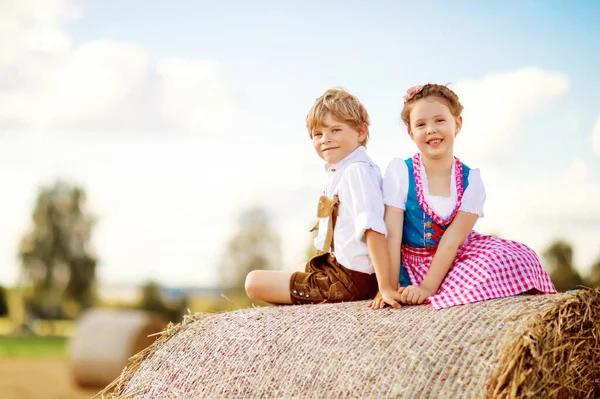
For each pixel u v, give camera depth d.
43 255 39.28
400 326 3.40
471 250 4.01
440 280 3.84
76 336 11.62
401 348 3.24
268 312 3.95
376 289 4.34
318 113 4.43
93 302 39.91
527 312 3.24
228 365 3.67
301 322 3.71
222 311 4.27
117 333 11.41
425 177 4.16
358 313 3.67
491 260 3.76
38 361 15.80
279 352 3.56
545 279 3.97
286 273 4.38
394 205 4.14
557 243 13.65
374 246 4.00
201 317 4.20
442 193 4.12
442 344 3.19
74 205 41.72
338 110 4.38
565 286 13.59
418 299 3.72
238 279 25.09
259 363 3.57
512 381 2.95
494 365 3.01
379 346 3.31
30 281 39.00
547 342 3.15
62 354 17.83
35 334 32.44
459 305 3.53
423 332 3.29
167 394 3.80
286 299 4.35
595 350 3.49
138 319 11.88
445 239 3.94
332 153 4.41
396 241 4.09
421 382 3.08
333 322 3.62
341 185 4.31
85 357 11.44
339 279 4.23
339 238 4.29
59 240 39.53
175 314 26.88
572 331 3.36
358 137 4.49
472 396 2.96
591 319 3.46
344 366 3.30
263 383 3.47
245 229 25.25
